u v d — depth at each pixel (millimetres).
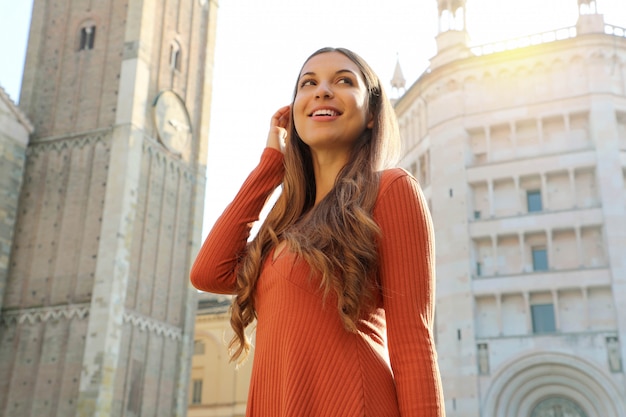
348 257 2129
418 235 2174
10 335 36281
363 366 2012
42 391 34562
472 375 37906
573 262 38812
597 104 40156
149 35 40531
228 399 55000
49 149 39438
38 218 38188
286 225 2535
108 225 36031
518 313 38750
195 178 43125
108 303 34438
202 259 2652
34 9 42875
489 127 42312
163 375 37969
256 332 2297
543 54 41969
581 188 39969
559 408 37188
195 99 44656
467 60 43125
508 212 41000
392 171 2340
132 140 37750
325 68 2652
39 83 41312
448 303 40031
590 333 36688
